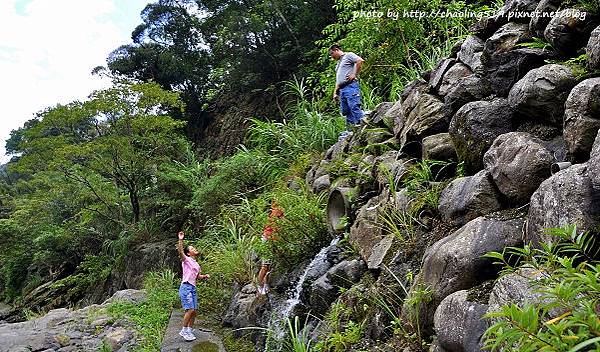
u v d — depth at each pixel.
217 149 20.53
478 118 3.34
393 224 3.68
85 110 15.12
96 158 15.55
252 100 20.44
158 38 24.30
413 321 2.81
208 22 21.64
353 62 7.35
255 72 19.25
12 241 21.83
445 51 6.88
